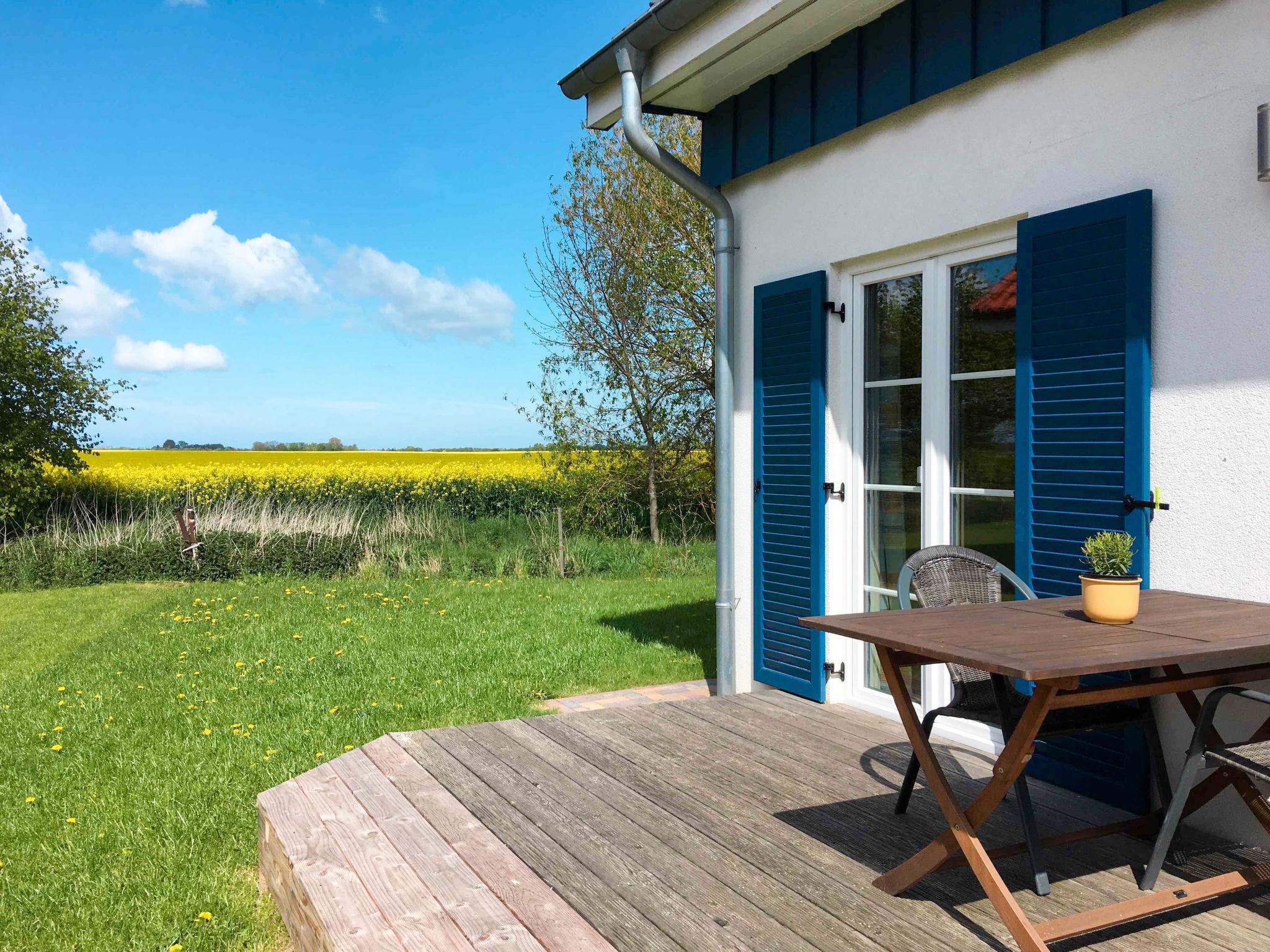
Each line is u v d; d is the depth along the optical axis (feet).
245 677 19.99
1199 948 6.97
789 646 15.48
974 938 7.11
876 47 13.32
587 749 12.43
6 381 43.57
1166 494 9.61
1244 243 8.85
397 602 29.50
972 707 8.76
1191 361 9.34
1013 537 11.75
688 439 47.42
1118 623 7.62
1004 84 11.48
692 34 14.32
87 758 14.97
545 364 47.96
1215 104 9.11
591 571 38.88
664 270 44.34
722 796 10.52
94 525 42.04
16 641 25.81
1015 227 11.62
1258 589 8.80
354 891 8.11
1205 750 7.06
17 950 9.13
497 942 7.14
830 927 7.32
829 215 14.55
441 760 12.00
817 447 14.65
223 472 60.29
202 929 9.48
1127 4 9.80
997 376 11.98
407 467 62.69
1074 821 9.52
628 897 7.91
